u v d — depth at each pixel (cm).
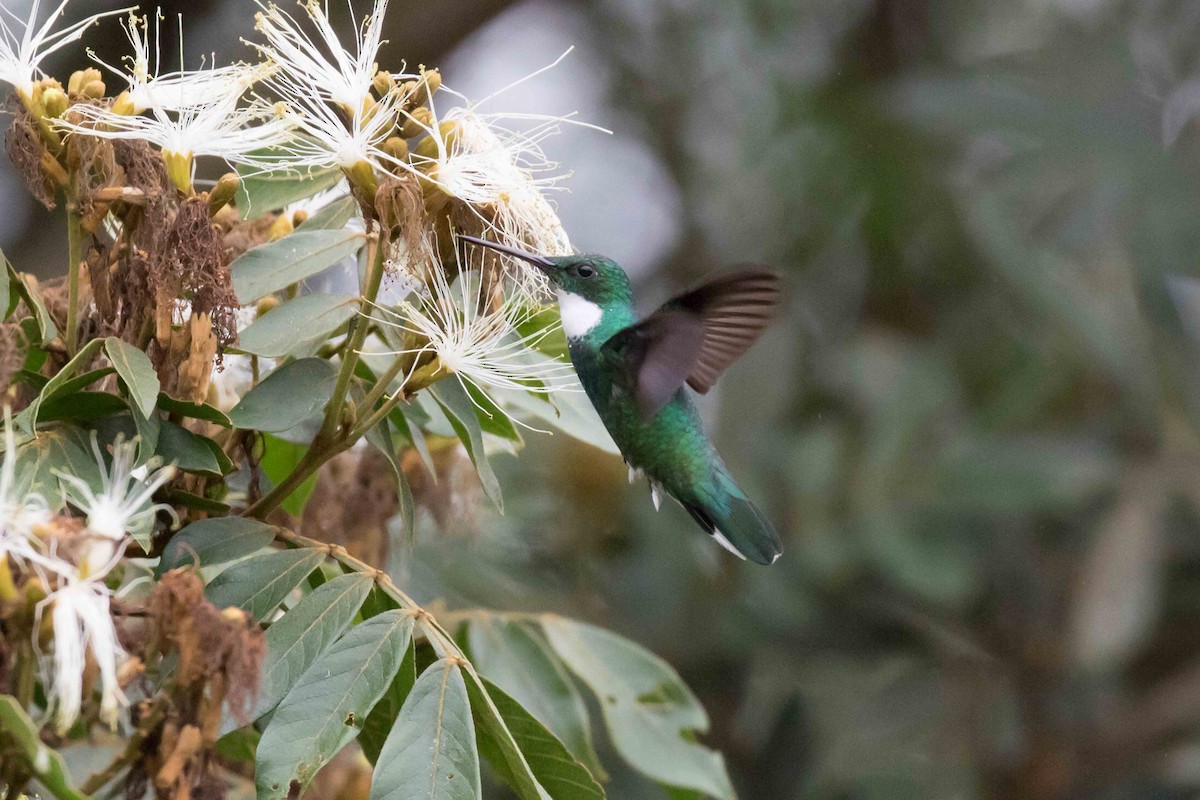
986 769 937
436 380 455
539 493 878
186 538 426
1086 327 898
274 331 441
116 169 418
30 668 342
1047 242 926
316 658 399
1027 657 942
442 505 634
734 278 553
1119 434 938
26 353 416
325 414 443
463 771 384
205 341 418
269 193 470
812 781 894
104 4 934
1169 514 948
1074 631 920
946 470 895
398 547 654
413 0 1005
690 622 899
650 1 1098
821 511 897
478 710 411
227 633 350
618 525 888
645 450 617
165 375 422
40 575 341
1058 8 1004
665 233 1080
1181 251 902
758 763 893
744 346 603
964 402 938
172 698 355
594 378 587
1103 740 940
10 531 345
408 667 427
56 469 387
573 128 1088
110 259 425
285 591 420
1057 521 945
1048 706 941
